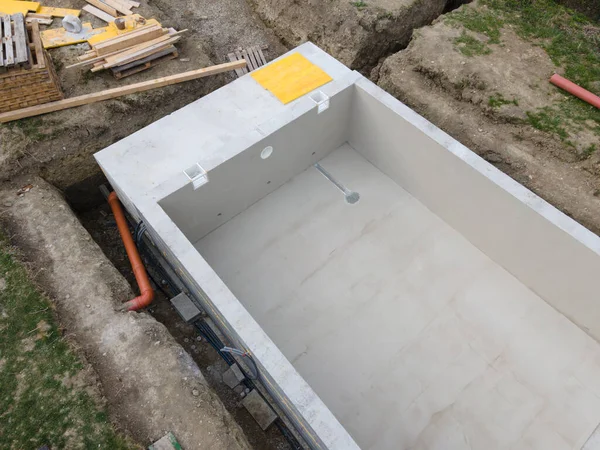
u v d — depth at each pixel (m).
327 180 8.70
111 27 9.36
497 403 6.63
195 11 10.99
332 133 8.53
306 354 7.05
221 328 7.07
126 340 6.36
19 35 7.88
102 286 6.82
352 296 7.52
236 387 6.98
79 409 5.80
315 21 10.10
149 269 8.07
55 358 6.13
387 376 6.88
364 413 6.60
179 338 7.37
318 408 5.11
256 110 7.83
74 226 7.43
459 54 8.72
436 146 7.17
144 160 7.28
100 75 8.93
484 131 8.05
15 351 6.18
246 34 10.91
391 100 7.55
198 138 7.54
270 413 6.71
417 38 9.01
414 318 7.31
